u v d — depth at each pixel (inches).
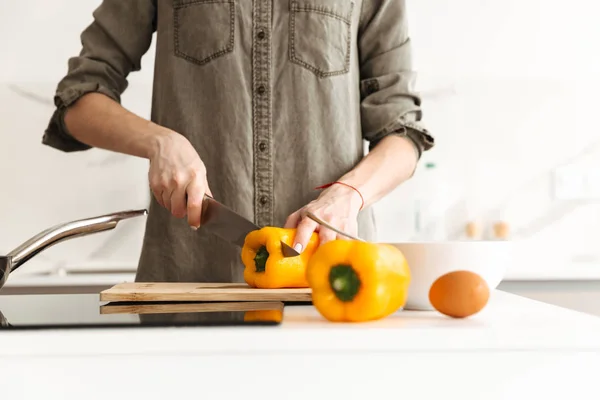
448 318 28.1
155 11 53.7
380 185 43.9
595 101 113.3
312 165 50.9
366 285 25.8
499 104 113.3
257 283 35.8
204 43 50.6
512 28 112.3
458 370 24.0
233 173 50.4
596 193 113.1
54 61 107.3
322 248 26.7
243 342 23.5
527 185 113.5
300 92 50.8
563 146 113.5
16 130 107.3
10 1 106.2
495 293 39.2
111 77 51.4
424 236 112.3
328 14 50.8
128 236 108.0
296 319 27.8
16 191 107.3
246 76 50.7
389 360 23.8
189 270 50.0
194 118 50.9
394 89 51.2
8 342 23.0
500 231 110.9
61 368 23.2
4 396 23.0
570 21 112.3
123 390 23.3
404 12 52.9
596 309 96.6
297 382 23.6
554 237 113.3
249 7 50.5
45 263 105.7
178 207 40.1
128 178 108.9
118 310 29.9
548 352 24.2
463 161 113.5
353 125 52.1
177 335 23.4
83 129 47.1
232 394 23.5
